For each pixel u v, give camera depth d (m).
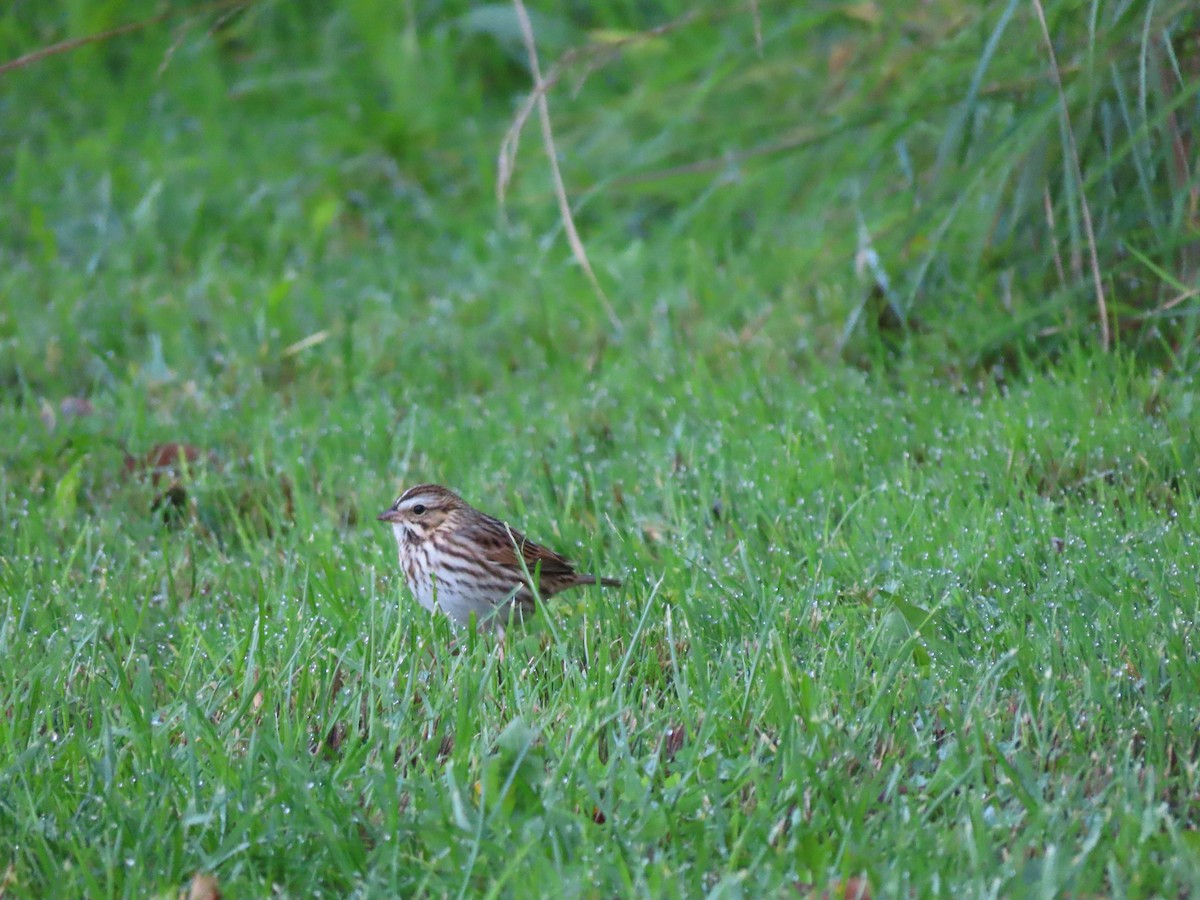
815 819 6.56
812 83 18.09
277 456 12.49
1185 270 12.78
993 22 12.85
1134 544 9.45
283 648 8.42
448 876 6.31
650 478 11.66
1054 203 13.17
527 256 17.64
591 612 9.16
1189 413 11.48
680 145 18.41
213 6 13.24
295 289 16.83
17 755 7.23
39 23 23.45
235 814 6.77
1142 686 7.69
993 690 7.47
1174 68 11.44
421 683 8.08
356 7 23.06
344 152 20.89
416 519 9.73
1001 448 11.38
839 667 7.82
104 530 11.08
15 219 18.98
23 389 14.34
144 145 20.39
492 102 22.42
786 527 10.34
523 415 13.28
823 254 15.13
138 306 16.11
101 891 6.29
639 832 6.50
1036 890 5.95
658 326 15.14
